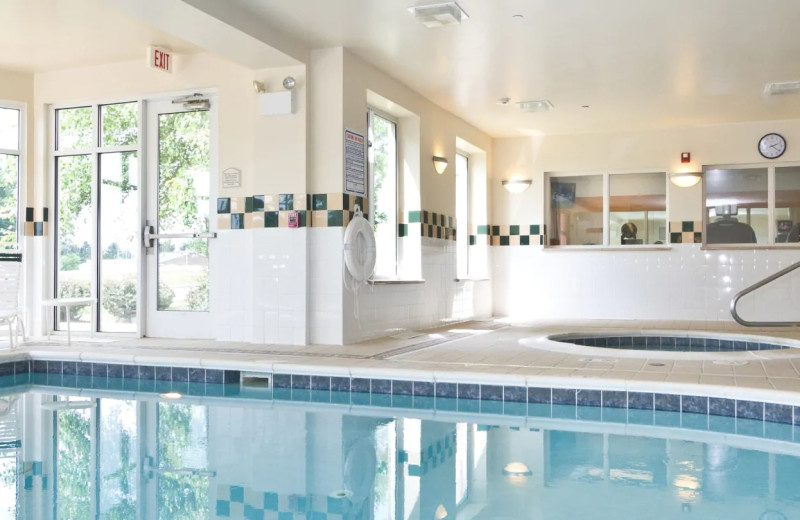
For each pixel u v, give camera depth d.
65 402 5.14
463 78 7.98
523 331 8.45
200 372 5.89
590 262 10.95
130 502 2.83
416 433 4.14
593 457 3.59
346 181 6.96
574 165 11.09
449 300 9.58
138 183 7.76
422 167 8.67
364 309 7.32
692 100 9.00
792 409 4.27
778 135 10.09
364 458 3.56
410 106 8.36
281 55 6.61
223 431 4.19
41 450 3.71
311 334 6.98
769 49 7.00
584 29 6.41
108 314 7.94
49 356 6.38
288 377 5.61
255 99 7.09
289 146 6.97
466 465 3.43
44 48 7.30
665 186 10.76
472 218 11.21
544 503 2.85
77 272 8.08
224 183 7.37
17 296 7.21
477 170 11.17
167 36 6.94
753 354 5.98
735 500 2.89
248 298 7.26
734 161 10.31
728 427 4.26
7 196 8.09
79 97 7.97
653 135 10.70
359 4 5.81
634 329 8.61
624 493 2.98
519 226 11.31
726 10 5.96
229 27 5.82
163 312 7.68
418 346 6.79
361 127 7.27
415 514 2.71
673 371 5.14
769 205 10.27
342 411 4.79
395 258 8.63
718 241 10.51
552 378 4.91
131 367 6.10
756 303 10.19
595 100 9.00
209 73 7.43
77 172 8.09
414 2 5.77
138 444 3.85
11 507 2.75
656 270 10.63
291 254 6.96
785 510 2.77
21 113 8.12
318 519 2.64
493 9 5.93
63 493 2.94
